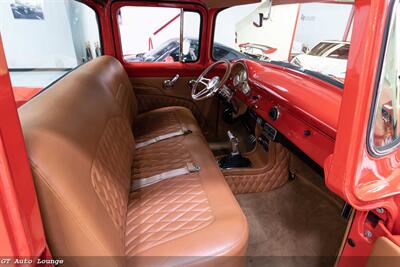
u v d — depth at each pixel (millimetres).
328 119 1074
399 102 631
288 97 1319
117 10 2057
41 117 802
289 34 1825
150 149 1691
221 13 2168
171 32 2336
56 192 660
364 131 566
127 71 2246
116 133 1335
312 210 1793
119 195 1084
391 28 486
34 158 644
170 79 2346
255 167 1941
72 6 2156
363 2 475
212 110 2467
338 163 623
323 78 1389
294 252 1507
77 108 1018
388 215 762
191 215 1093
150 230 1027
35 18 2117
